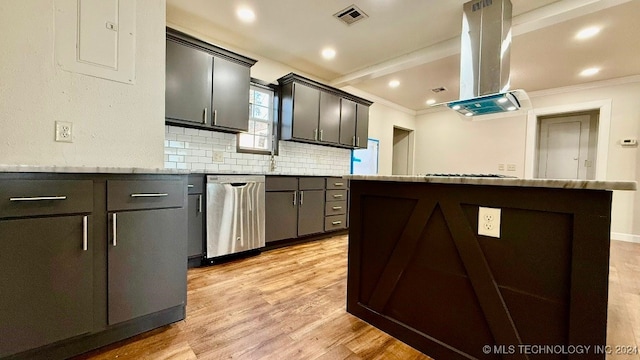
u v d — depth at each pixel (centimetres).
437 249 129
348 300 169
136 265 136
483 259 113
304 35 301
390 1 240
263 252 299
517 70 367
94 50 155
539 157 473
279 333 145
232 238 264
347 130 416
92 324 124
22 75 136
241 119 297
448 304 125
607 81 394
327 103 386
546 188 97
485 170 516
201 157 299
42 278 112
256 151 345
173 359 122
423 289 134
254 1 243
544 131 470
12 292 106
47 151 142
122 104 163
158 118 176
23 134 137
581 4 218
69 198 117
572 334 92
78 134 150
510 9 233
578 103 419
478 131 527
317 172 421
